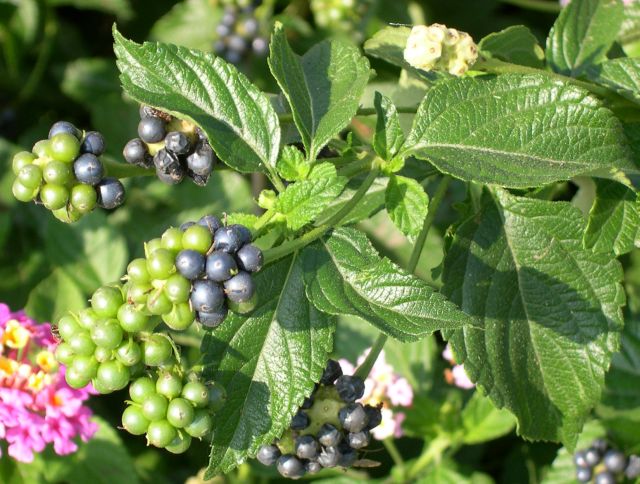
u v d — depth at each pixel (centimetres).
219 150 27
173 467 48
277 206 26
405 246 47
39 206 54
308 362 26
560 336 30
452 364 45
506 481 46
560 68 32
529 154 28
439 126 28
